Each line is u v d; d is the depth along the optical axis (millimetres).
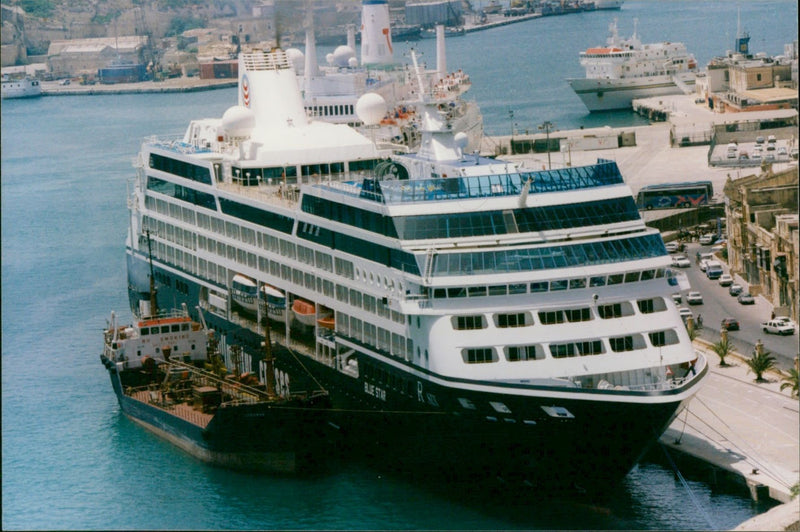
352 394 135375
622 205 124312
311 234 139500
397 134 185125
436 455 125062
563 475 119500
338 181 143125
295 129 159250
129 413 154375
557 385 115625
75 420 156125
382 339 129125
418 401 123938
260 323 151750
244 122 160750
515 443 118938
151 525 132000
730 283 198625
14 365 175125
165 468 141125
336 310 136500
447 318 118688
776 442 132375
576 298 118812
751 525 114250
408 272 121812
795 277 172375
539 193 123062
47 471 143250
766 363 150250
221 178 160625
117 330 160500
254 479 136500
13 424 153250
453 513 125125
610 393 114125
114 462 143500
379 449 132500
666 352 119188
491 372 117188
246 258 153625
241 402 139250
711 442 133000
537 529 121500
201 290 165625
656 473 130375
